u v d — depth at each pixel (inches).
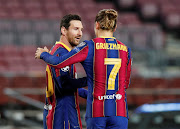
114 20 478.3
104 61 466.3
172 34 2554.1
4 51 2005.4
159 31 2174.0
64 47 512.1
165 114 896.3
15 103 1422.2
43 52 474.3
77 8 2568.9
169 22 2509.8
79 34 514.3
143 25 2391.7
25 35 2106.3
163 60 1966.0
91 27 1891.0
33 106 1434.5
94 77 465.4
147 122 895.7
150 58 1959.9
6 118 1423.5
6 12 2454.5
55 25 2089.1
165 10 2598.4
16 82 1620.3
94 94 463.5
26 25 2118.6
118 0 2714.1
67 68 502.3
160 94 1556.3
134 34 2137.1
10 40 2101.4
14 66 1907.0
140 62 2057.1
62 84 502.3
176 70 2123.5
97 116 459.5
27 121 1405.0
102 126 461.1
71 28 510.9
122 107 468.8
